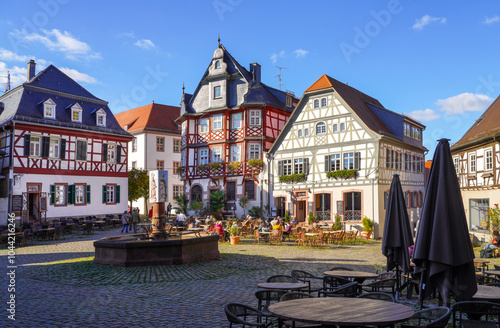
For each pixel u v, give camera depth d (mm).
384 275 9062
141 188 39594
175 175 47781
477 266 11625
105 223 29703
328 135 29734
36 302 8789
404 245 8703
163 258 13805
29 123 30031
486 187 22281
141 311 8023
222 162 36375
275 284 7719
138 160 46469
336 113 29406
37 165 30562
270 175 33250
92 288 10273
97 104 36438
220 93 37500
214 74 38000
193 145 38469
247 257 16359
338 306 5293
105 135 35312
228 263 14516
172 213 40750
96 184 34375
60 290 10055
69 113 33438
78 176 33156
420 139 34688
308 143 30859
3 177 29531
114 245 13742
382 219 27016
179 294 9586
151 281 11141
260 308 6586
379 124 30703
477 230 23297
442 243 5574
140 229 28562
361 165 27750
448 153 5949
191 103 39719
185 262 14000
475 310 5676
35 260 15594
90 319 7449
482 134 22250
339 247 20594
